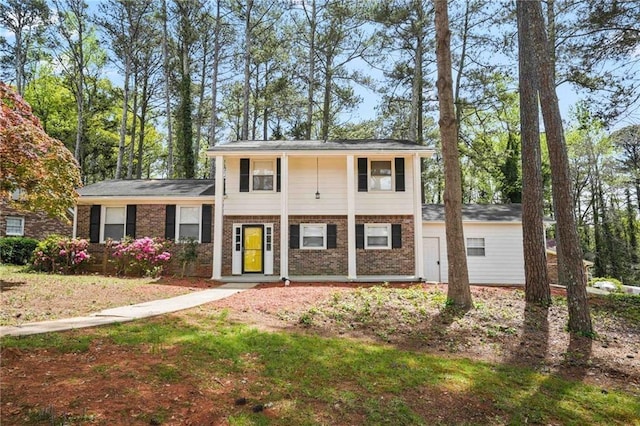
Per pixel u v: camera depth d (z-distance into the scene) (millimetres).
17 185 10211
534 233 10008
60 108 31797
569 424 4113
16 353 4535
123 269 14797
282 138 28625
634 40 10328
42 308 7484
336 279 14383
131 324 6273
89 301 8445
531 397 4641
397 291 10297
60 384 3807
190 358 4797
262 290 11008
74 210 16250
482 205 18938
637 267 30359
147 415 3375
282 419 3586
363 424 3660
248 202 15695
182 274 14922
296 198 15695
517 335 7254
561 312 9039
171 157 25891
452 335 6973
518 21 10844
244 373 4551
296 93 26859
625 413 4441
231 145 15961
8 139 9336
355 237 15188
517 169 22906
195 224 16031
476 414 4117
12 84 30188
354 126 27219
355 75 24453
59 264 14891
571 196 8086
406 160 15789
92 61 30391
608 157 30734
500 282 16375
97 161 34250
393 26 21469
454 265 8891
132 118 32656
